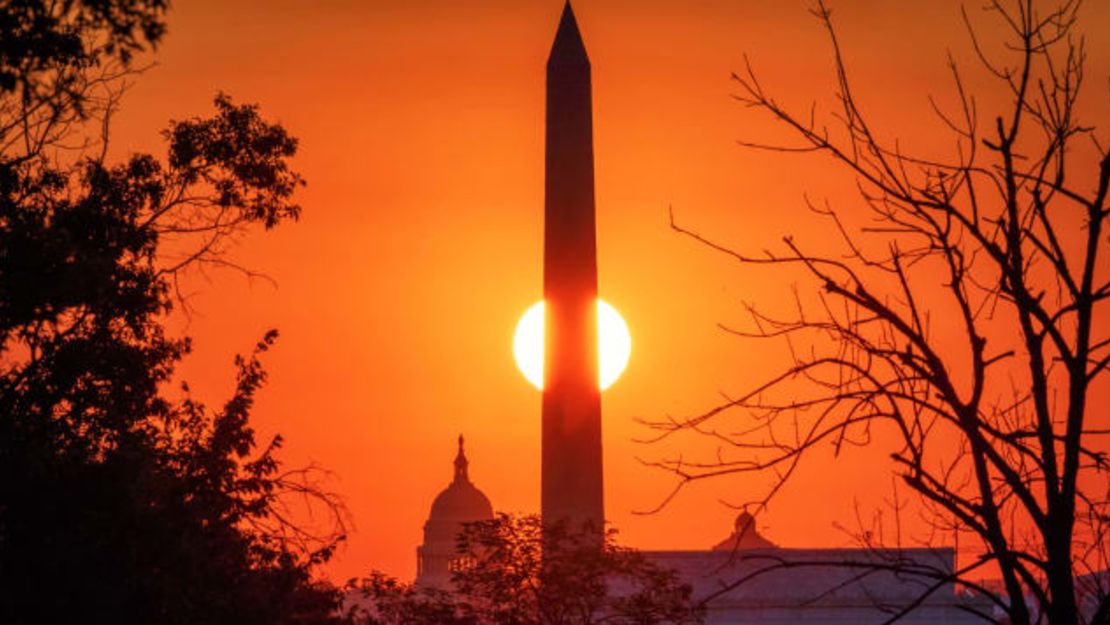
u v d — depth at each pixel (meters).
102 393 118.94
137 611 105.06
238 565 126.50
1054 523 38.94
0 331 104.25
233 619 119.94
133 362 118.75
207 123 134.50
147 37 86.88
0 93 89.56
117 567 105.31
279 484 132.50
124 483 106.75
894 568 39.41
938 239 40.44
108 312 119.94
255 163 134.62
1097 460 40.81
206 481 129.25
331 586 145.75
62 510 103.38
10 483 102.38
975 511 39.44
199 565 114.75
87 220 118.38
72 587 102.62
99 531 103.94
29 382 110.62
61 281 102.44
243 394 132.62
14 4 86.88
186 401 132.12
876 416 39.84
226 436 131.25
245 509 131.50
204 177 134.25
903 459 39.84
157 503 114.88
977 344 40.28
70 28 91.62
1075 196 39.94
